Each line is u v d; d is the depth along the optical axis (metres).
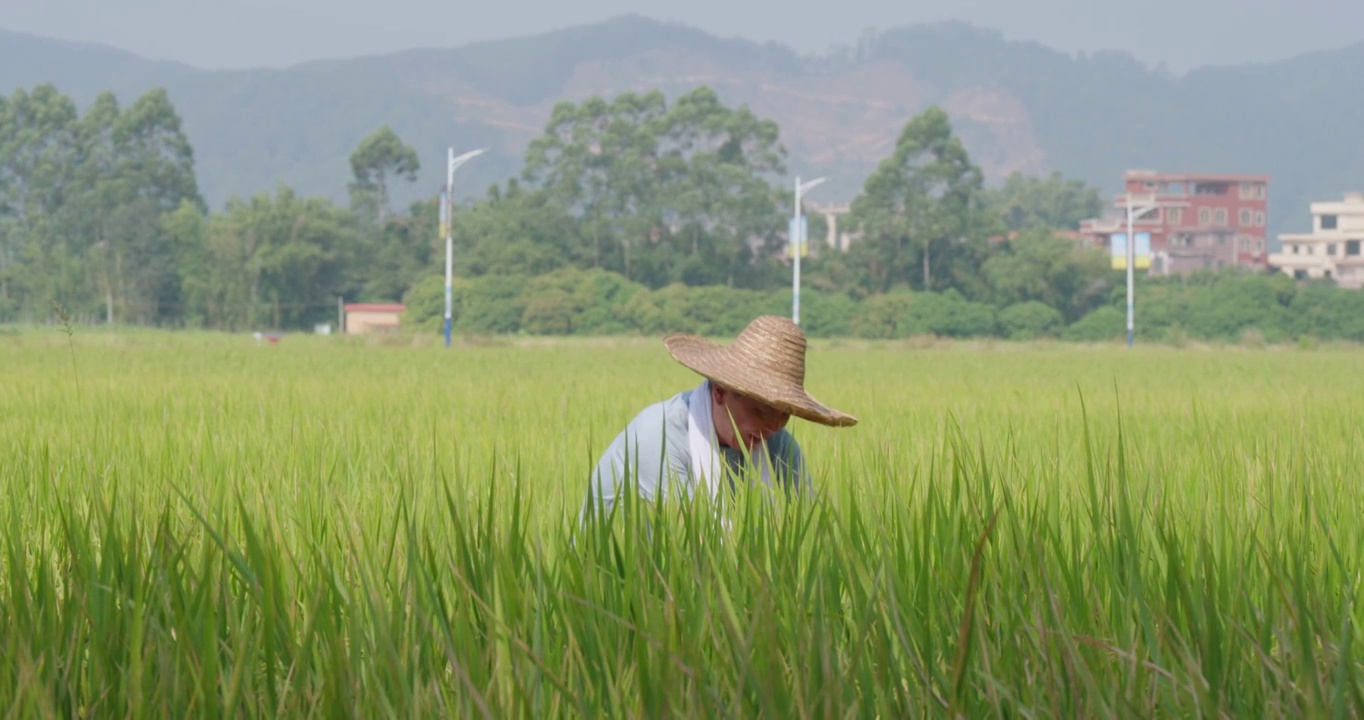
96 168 107.50
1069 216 184.00
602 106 108.19
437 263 103.81
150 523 3.94
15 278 100.88
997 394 16.27
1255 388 19.27
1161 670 2.28
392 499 4.38
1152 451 6.35
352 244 102.69
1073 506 3.72
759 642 2.35
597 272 94.81
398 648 2.46
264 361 27.84
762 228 104.31
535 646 2.37
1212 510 3.68
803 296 92.50
